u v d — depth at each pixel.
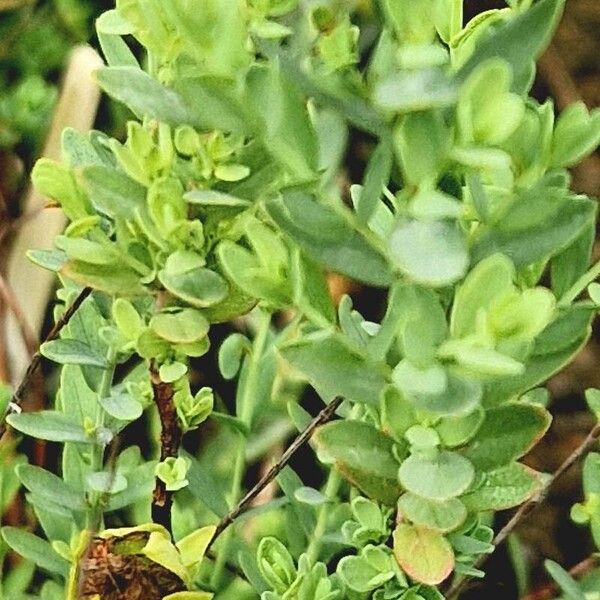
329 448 0.51
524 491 0.52
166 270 0.51
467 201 0.51
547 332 0.51
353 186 0.56
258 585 0.59
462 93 0.46
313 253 0.49
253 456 0.73
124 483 0.55
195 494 0.59
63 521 0.61
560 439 1.05
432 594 0.54
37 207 0.81
